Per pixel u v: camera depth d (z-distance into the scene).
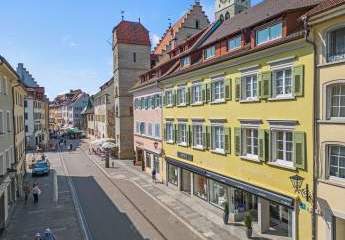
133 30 55.03
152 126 39.97
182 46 36.78
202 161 27.58
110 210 27.89
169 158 34.38
